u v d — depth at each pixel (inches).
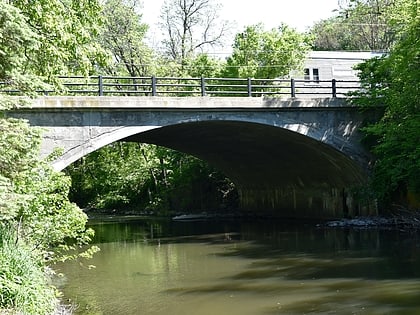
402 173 957.2
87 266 690.8
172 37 1737.2
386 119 974.4
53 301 429.7
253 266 658.8
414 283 522.0
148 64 1588.3
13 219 457.7
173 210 1654.8
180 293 520.7
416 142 912.9
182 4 1706.4
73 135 780.0
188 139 1135.6
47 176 498.3
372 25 2290.8
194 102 864.9
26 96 427.8
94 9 536.7
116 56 1574.8
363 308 440.5
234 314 437.7
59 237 508.1
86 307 469.7
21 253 402.6
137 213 1722.4
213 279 584.7
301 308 449.4
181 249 839.1
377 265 622.2
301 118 965.8
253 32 1507.1
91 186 1957.4
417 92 905.5
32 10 458.9
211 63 1635.1
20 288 367.9
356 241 827.4
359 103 983.0
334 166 1075.9
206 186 1600.6
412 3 915.4
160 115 849.5
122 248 869.2
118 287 553.3
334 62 1594.5
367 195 1016.9
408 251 708.7
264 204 1409.9
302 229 1036.5
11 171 397.1
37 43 391.2
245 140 1113.4
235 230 1092.5
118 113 815.7
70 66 543.5
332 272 596.1
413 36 898.1
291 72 1521.9
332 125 987.9
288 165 1214.3
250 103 908.0
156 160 1774.1
